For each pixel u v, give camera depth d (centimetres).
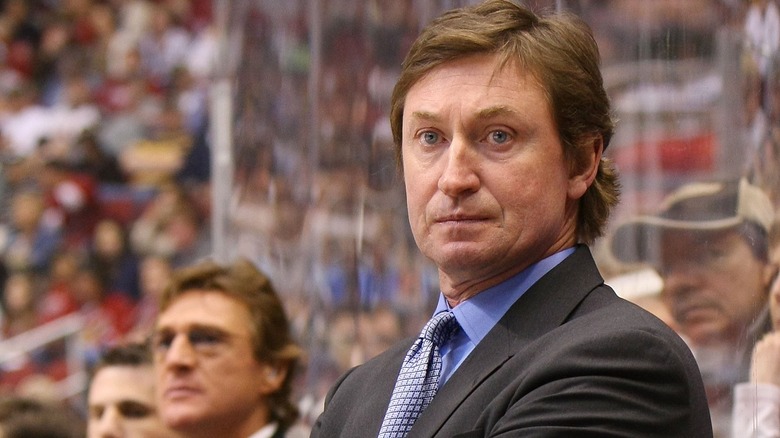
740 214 499
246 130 950
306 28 905
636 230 552
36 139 2430
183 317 684
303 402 873
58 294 2119
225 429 680
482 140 365
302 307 897
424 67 374
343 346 868
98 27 2611
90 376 805
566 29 381
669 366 331
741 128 505
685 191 526
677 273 529
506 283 372
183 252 2144
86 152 2342
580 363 329
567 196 382
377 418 371
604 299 365
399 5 809
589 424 321
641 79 559
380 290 841
